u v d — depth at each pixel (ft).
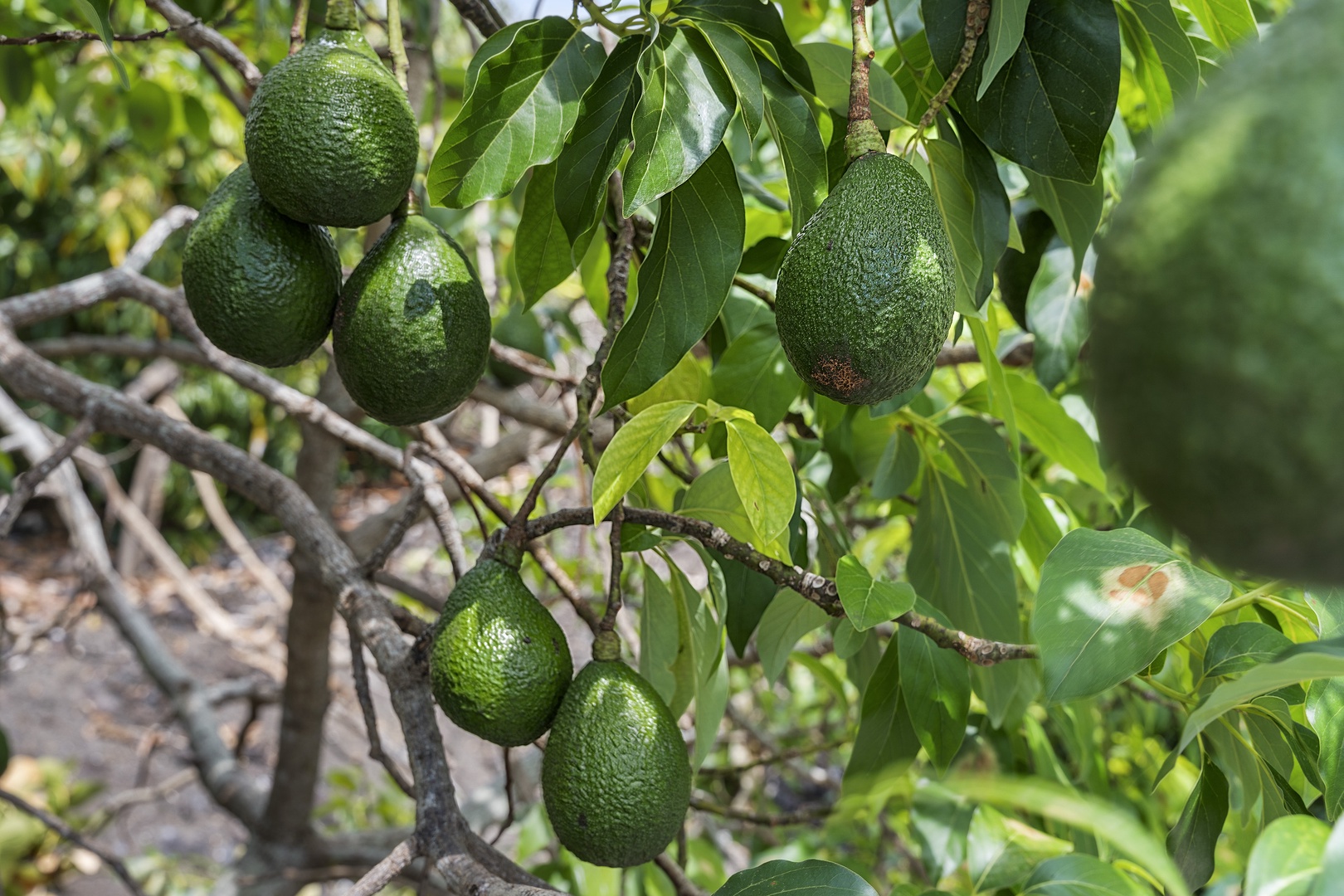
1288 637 2.89
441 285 2.88
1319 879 2.07
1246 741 2.90
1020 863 3.51
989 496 3.56
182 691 6.73
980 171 2.97
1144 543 2.71
